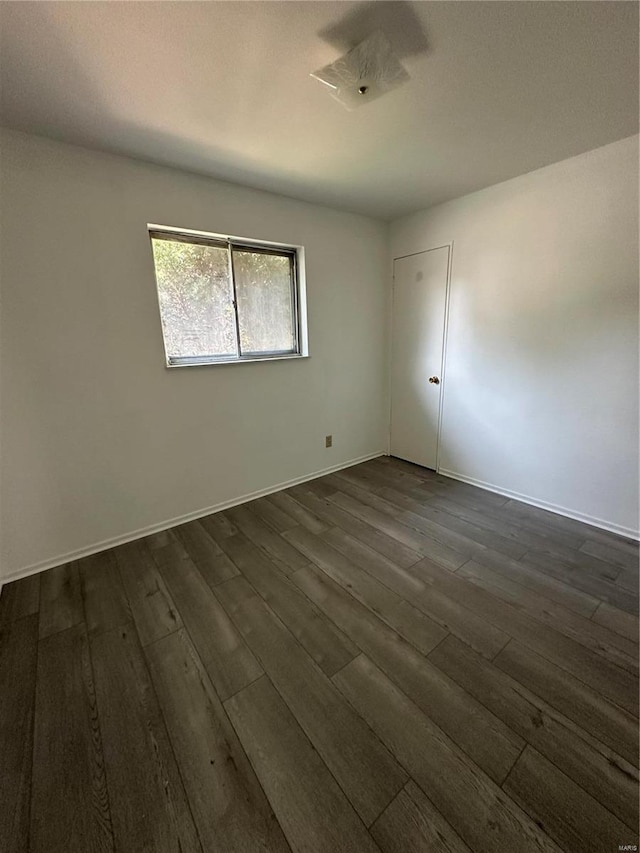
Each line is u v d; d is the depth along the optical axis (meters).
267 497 2.96
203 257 2.45
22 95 1.47
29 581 1.97
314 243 2.90
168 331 2.40
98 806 1.02
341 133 1.81
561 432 2.52
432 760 1.10
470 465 3.14
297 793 1.03
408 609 1.72
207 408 2.57
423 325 3.29
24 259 1.82
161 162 2.08
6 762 1.12
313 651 1.50
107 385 2.15
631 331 2.12
